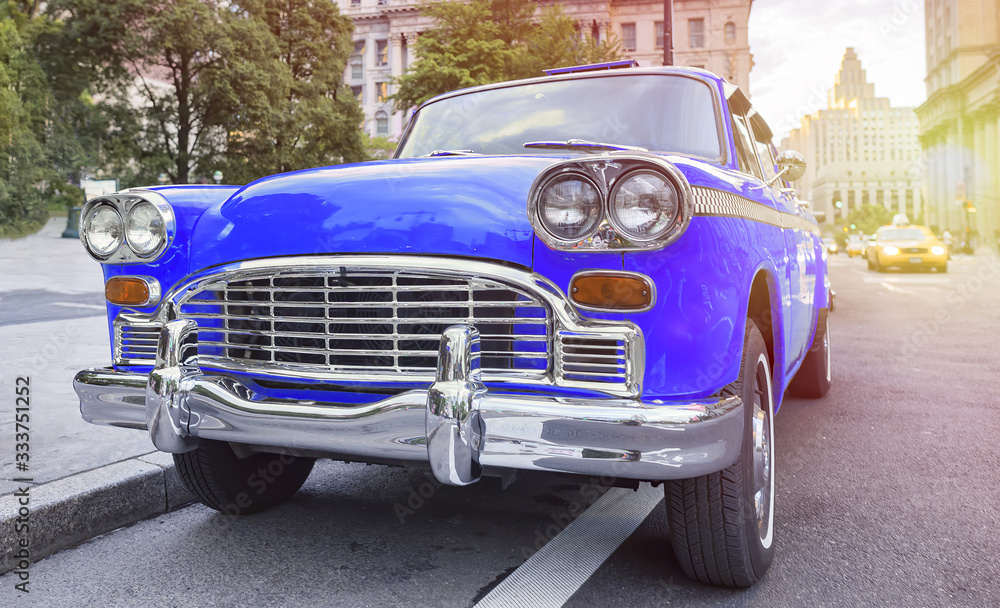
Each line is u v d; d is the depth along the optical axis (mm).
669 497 2307
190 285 2475
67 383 5258
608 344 1994
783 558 2701
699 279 2008
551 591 2418
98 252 2609
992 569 2605
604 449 1900
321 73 37188
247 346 2379
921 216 81750
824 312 5285
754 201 2725
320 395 2316
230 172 31359
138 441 3738
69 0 28781
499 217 2121
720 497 2246
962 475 3689
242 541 2861
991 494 3396
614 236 1935
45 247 25359
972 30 77625
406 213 2201
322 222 2281
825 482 3594
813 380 5434
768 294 2871
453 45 20094
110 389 2500
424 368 2188
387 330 2256
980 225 62000
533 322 2061
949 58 80688
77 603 2369
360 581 2502
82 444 3680
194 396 2301
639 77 3482
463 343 1972
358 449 2096
